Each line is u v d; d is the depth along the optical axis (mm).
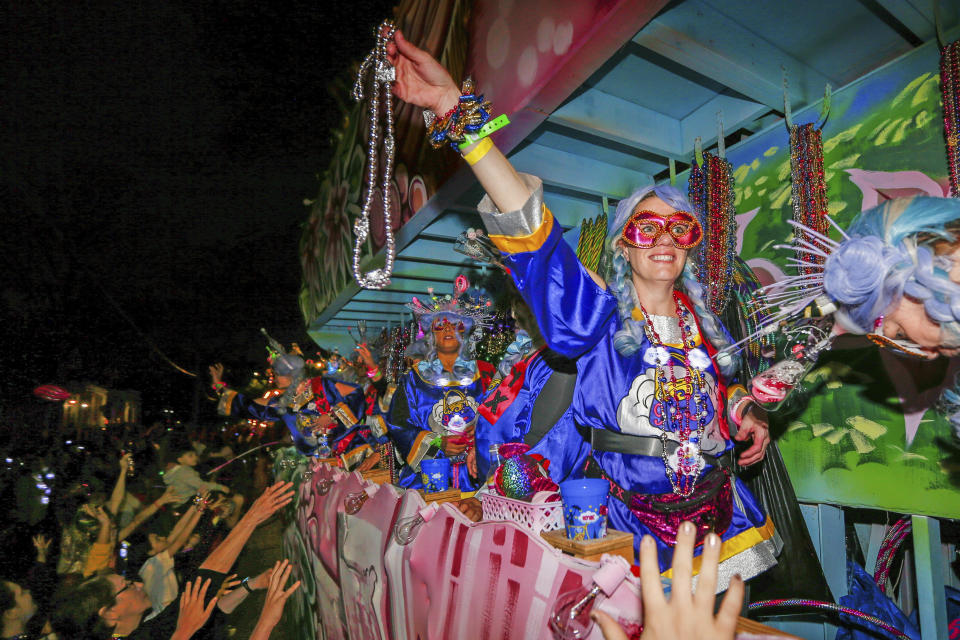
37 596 2199
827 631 2068
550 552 910
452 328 2729
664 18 1829
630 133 2498
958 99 1591
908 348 933
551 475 1403
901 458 1721
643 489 1273
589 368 1370
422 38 3428
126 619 2146
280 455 5762
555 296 1203
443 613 1221
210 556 2432
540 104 1978
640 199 1379
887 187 1820
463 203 3158
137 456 5824
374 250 4359
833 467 1909
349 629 2055
